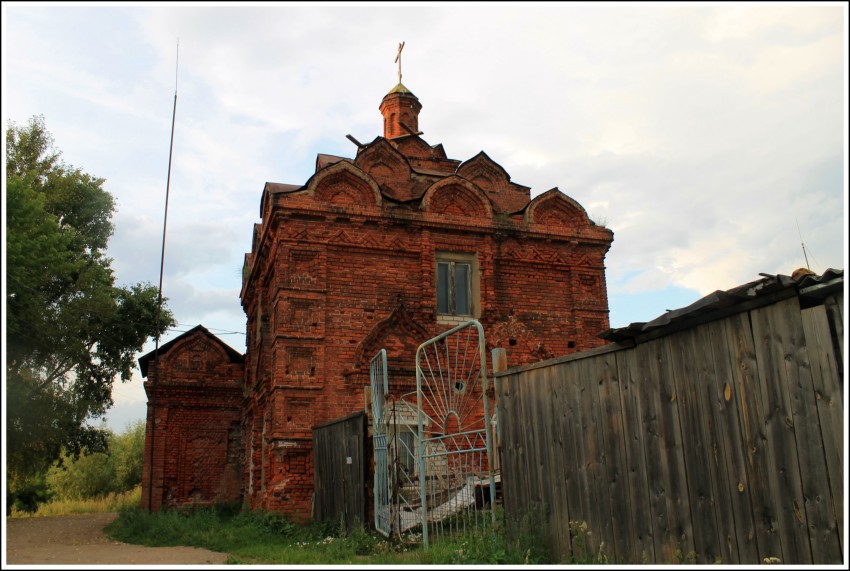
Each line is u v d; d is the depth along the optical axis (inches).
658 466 248.7
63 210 946.7
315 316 620.1
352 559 377.4
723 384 222.8
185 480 851.4
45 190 928.3
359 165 753.0
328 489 548.7
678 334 244.4
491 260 684.1
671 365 246.5
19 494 1146.7
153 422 804.0
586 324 703.1
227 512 810.8
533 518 314.2
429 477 530.3
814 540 187.9
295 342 609.3
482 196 698.2
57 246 785.6
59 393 802.8
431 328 652.7
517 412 338.3
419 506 477.1
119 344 892.6
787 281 192.5
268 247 700.0
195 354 895.1
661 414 249.3
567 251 716.7
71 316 776.9
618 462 268.7
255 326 823.1
